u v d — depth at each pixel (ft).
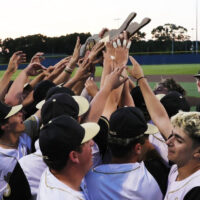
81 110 8.46
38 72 13.41
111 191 7.11
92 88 11.06
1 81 12.70
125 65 9.36
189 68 118.21
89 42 11.89
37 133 10.80
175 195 6.63
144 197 7.09
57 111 7.68
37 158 8.53
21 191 8.08
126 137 7.09
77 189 6.51
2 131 9.01
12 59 12.84
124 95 10.88
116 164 7.33
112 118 7.30
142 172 7.32
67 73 13.97
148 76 94.73
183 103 10.85
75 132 6.27
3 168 8.04
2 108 9.00
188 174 6.73
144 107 11.09
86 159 6.48
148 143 8.35
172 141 6.78
